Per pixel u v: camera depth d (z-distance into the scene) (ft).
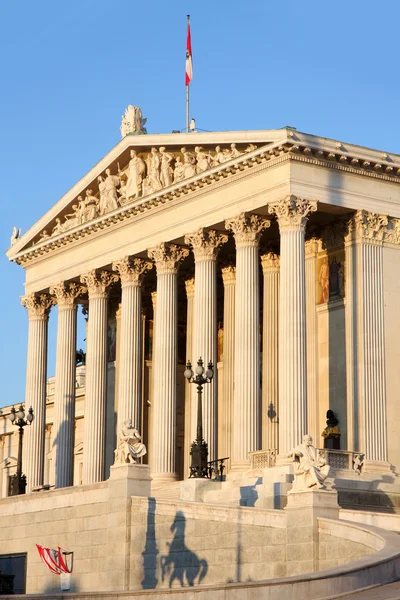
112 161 391.04
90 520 273.54
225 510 242.37
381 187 337.93
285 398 313.12
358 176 333.62
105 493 269.85
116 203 394.73
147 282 425.69
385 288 335.47
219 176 343.46
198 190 353.92
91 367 401.70
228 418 378.53
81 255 412.77
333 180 328.29
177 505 253.44
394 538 197.47
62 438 415.85
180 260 374.43
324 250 347.36
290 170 321.52
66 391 418.92
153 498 259.19
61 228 423.64
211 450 342.44
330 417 334.03
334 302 342.03
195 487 294.66
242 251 336.90
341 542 215.10
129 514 261.65
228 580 239.09
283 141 317.01
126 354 382.42
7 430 570.87
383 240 337.72
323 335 344.49
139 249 380.99
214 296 353.31
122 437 268.82
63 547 280.92
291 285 317.63
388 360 332.39
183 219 361.71
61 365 420.77
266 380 361.10
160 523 256.11
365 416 325.01
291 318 316.19
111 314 446.19
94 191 409.49
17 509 301.22
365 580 173.06
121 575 259.80
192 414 347.15
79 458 513.86
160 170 373.20
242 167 335.06
